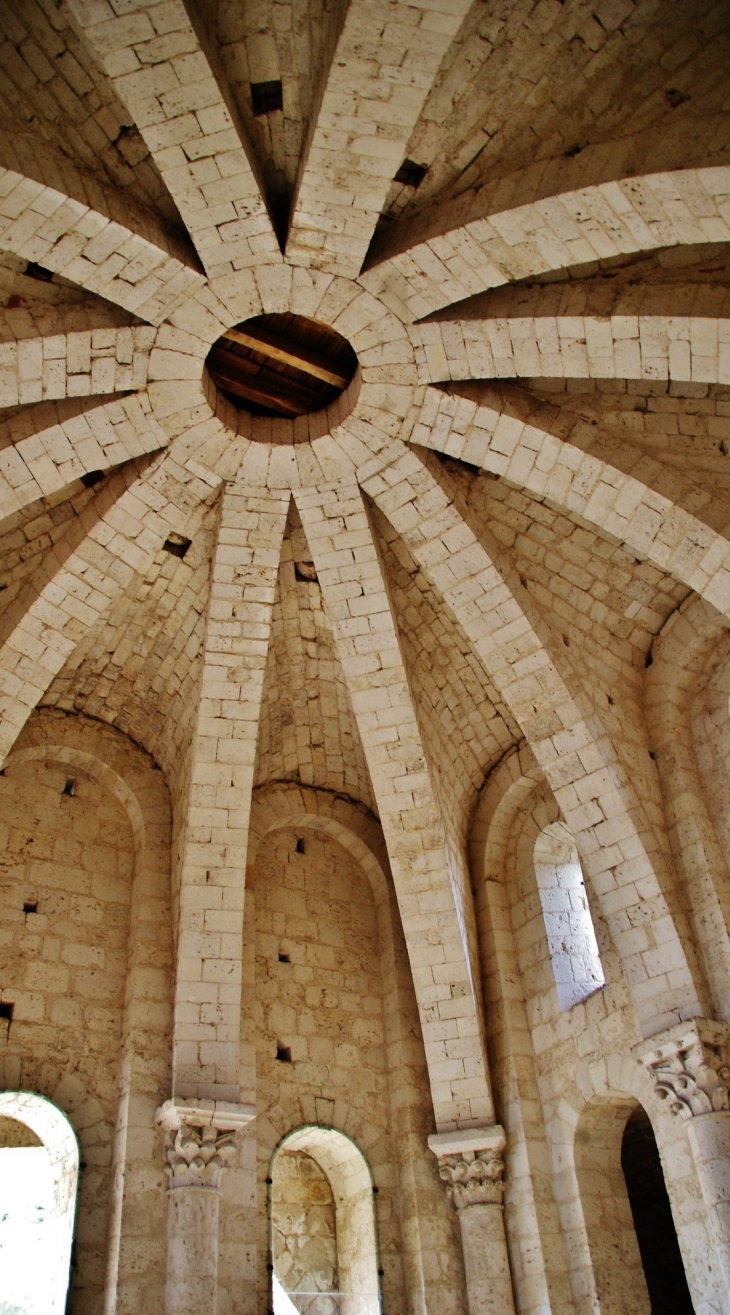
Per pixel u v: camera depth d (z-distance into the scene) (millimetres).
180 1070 14906
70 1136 14906
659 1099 14031
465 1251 15180
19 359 13070
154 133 11539
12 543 15750
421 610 17250
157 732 18172
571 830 15766
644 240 12031
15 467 14047
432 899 16328
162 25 10672
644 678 17219
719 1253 12812
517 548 16547
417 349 13992
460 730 18141
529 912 17359
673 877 15344
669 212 11531
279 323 15125
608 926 15336
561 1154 15430
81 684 17734
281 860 18531
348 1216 16859
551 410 14852
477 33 11453
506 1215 15352
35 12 11109
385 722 16234
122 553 15484
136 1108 14945
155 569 16625
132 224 12328
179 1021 15203
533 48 11664
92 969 16156
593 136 12328
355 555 15930
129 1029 15594
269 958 17438
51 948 16000
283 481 15516
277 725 18531
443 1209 16016
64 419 14047
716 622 16312
